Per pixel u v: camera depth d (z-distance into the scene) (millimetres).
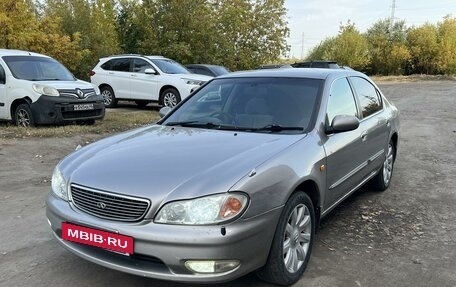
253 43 30531
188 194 2994
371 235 4586
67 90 10414
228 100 4664
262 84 4715
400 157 8359
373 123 5305
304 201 3621
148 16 24281
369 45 45938
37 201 5520
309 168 3646
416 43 44125
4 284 3520
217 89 4898
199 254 2920
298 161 3578
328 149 4020
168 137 4000
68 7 24000
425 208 5449
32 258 3971
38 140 9148
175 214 2971
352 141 4539
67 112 10344
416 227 4828
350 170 4578
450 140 10125
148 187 3072
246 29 29969
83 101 10609
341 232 4652
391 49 44781
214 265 2963
